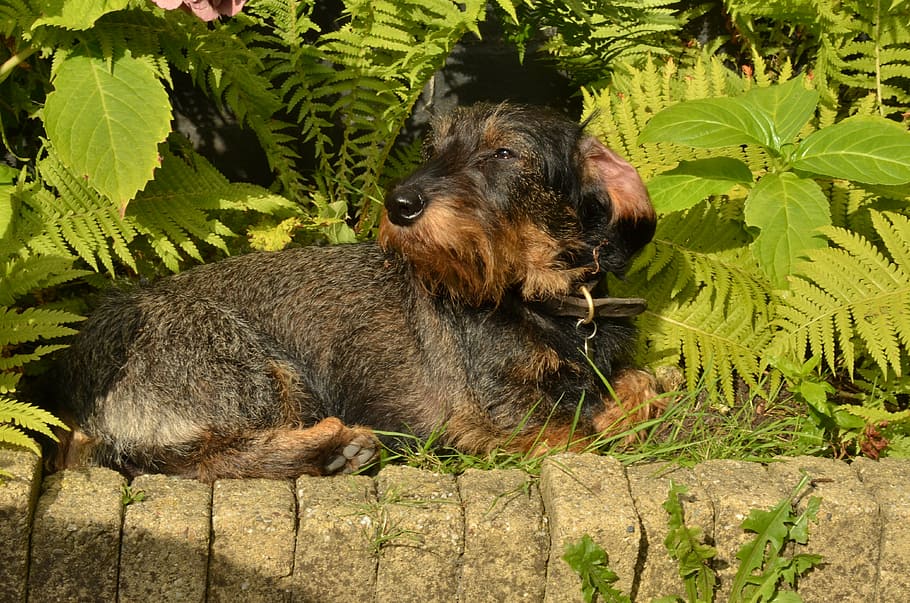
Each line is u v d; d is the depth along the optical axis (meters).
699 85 2.00
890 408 1.88
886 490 1.68
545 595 1.65
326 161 2.06
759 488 1.68
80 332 1.79
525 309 1.81
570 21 2.05
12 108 1.94
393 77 2.00
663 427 1.86
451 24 1.92
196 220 1.89
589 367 1.83
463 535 1.64
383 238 1.78
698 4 2.16
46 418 1.66
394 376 1.84
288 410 1.80
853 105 2.08
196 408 1.76
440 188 1.75
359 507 1.64
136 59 1.82
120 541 1.62
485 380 1.81
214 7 1.82
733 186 1.89
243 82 1.95
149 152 1.79
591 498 1.64
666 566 1.66
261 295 1.85
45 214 1.83
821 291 1.83
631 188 1.81
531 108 1.83
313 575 1.64
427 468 1.78
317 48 2.00
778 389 1.88
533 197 1.79
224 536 1.63
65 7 1.80
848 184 1.95
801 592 1.68
